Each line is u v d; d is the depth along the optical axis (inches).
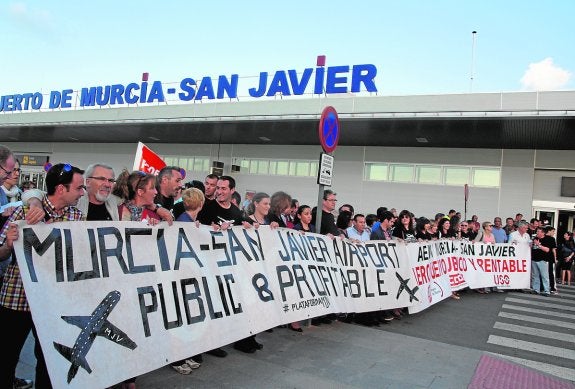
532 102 526.3
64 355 110.0
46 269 112.1
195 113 751.7
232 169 911.7
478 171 700.0
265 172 877.8
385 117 601.3
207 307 155.9
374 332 238.2
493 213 681.6
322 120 221.6
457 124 593.6
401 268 275.7
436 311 318.7
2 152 122.6
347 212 302.8
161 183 179.8
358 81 657.0
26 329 116.0
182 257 152.7
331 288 225.3
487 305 358.6
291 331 226.5
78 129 971.9
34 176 1253.1
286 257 203.0
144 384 148.0
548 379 188.7
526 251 439.5
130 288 131.3
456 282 367.6
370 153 777.6
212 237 168.7
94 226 125.2
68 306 114.2
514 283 432.5
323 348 201.9
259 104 696.4
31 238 110.3
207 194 200.7
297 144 848.9
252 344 189.9
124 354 124.3
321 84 685.9
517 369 197.3
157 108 789.9
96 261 123.9
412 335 244.5
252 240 188.5
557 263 562.9
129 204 155.8
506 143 656.4
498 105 542.6
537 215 666.2
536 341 254.5
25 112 975.6
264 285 185.8
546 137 598.9
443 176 721.6
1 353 113.7
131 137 989.8
